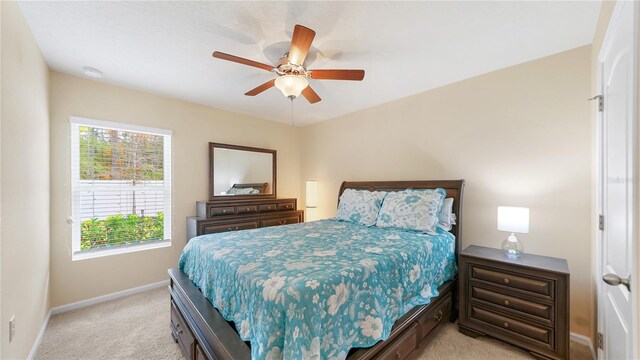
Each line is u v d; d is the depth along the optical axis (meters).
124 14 1.68
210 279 1.71
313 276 1.30
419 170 3.12
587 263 2.02
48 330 2.21
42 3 1.57
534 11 1.65
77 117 2.64
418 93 3.13
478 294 2.06
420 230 2.42
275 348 1.09
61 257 2.55
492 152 2.54
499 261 1.97
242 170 3.99
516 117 2.39
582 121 2.06
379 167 3.57
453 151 2.82
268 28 1.83
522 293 1.86
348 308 1.33
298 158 4.87
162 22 1.77
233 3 1.58
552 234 2.18
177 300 1.96
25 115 1.74
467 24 1.79
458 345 1.97
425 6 1.61
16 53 1.58
